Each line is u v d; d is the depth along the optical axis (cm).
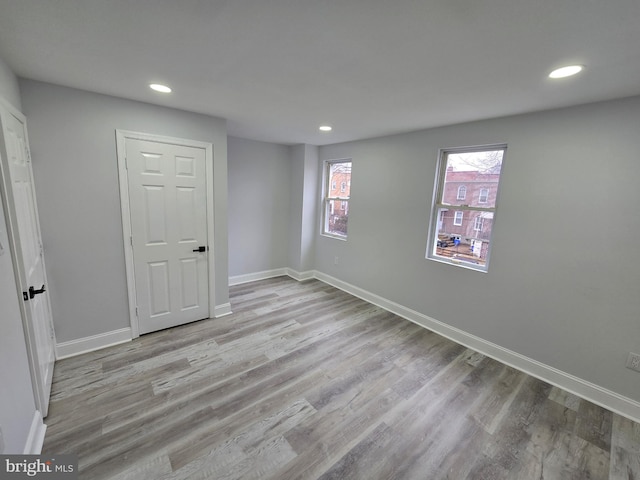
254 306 375
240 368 244
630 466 167
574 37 126
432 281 323
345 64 164
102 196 245
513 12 110
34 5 115
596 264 213
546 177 232
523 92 193
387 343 296
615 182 202
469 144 279
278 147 471
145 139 258
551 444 180
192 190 295
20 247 157
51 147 217
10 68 180
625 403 206
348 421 192
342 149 425
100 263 251
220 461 159
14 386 139
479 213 284
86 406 193
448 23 120
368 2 108
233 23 127
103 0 112
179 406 198
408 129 320
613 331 209
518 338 258
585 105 210
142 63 171
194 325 314
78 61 170
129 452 162
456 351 284
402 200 348
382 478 154
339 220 457
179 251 297
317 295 422
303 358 263
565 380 233
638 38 124
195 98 236
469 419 198
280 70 176
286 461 161
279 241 501
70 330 245
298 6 112
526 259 248
